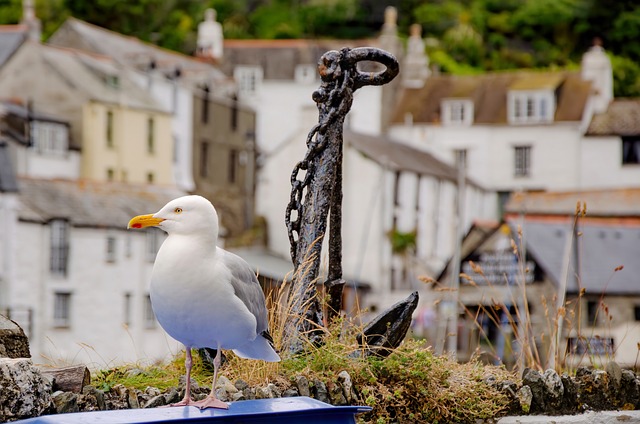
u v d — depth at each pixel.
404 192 58.59
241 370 6.53
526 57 76.25
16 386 5.33
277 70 68.38
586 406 7.01
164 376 6.65
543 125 67.62
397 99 69.38
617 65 75.81
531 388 6.94
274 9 77.75
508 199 67.94
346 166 57.84
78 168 53.25
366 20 77.81
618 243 39.78
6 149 46.75
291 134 68.00
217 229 5.24
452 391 6.74
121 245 46.66
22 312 44.09
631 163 66.50
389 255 57.28
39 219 44.84
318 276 7.02
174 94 59.47
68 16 70.69
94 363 7.04
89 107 53.56
